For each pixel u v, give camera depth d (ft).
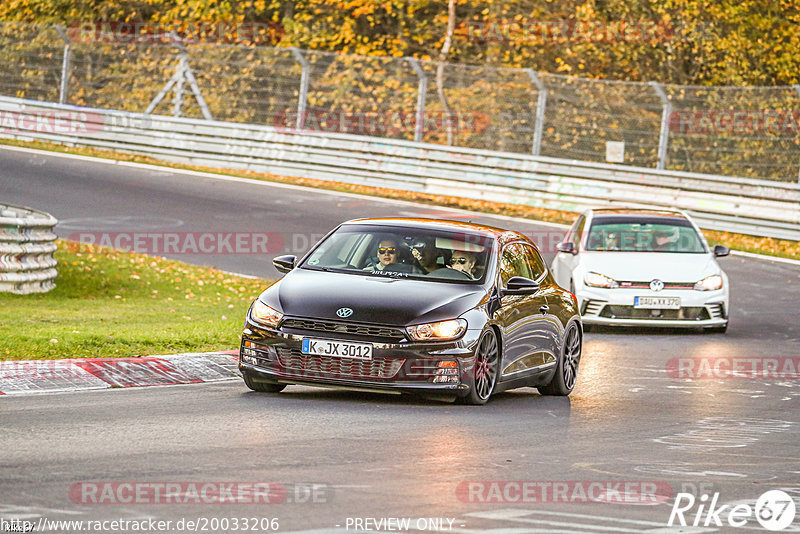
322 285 119.34
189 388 121.49
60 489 73.20
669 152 405.80
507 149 402.93
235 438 93.81
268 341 115.55
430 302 116.47
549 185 343.87
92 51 421.18
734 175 400.67
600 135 415.23
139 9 501.56
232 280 231.91
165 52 424.05
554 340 133.69
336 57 458.50
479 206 343.05
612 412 120.26
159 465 81.87
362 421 104.88
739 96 437.17
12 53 422.41
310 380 114.32
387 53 466.70
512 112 402.93
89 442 89.56
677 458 94.58
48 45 420.36
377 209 320.70
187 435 94.27
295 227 287.48
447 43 440.45
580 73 458.09
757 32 461.78
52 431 93.56
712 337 193.98
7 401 107.96
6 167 338.75
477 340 116.26
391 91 413.18
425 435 99.14
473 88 396.98
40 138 390.83
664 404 127.65
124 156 381.81
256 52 420.36
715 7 451.53
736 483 85.10
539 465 88.22
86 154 376.27
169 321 174.50
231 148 375.86
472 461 88.38
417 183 357.00
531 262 135.85
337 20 491.72
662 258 202.49
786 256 295.28
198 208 303.07
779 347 182.91
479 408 117.39
